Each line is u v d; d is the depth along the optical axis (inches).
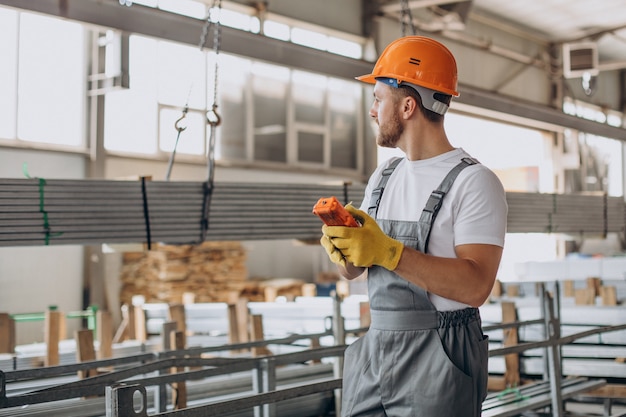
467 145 522.6
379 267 78.3
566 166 535.2
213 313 274.2
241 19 387.5
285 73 440.5
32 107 331.3
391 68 78.5
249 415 172.7
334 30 420.5
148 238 153.9
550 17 484.4
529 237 559.8
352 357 82.1
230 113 413.7
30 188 139.4
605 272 372.8
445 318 75.7
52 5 191.9
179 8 361.4
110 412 74.5
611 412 208.7
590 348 225.3
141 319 252.1
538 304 262.7
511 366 213.6
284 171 434.9
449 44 458.9
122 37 295.6
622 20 493.0
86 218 145.8
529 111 353.7
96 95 344.5
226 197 166.6
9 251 322.3
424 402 74.8
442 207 75.5
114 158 355.9
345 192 186.9
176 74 388.2
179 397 149.4
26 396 103.1
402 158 84.0
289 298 362.9
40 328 331.0
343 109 471.8
